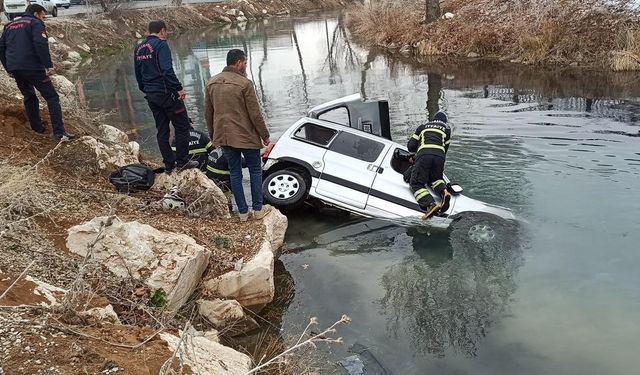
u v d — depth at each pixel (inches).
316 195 281.6
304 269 233.1
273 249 237.5
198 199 236.1
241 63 224.5
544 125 426.0
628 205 275.1
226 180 295.0
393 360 171.2
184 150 257.8
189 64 858.8
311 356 172.1
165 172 258.1
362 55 882.1
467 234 259.0
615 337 176.2
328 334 184.7
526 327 184.9
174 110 246.4
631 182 303.7
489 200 291.0
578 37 681.0
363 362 169.9
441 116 289.4
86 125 305.3
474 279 219.3
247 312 197.8
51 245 178.7
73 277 166.4
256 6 1779.0
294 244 258.8
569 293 203.3
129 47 1149.1
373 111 315.0
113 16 1238.3
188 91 634.8
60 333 125.0
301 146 293.4
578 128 411.8
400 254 245.6
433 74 686.5
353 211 282.0
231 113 220.8
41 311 131.9
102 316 145.1
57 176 237.6
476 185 311.6
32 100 263.0
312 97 575.5
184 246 187.5
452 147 382.0
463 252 243.1
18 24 245.1
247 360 147.4
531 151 365.4
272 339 181.9
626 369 161.2
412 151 290.0
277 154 291.7
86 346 121.8
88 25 1120.8
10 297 135.0
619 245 236.5
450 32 839.7
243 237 222.8
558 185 306.0
